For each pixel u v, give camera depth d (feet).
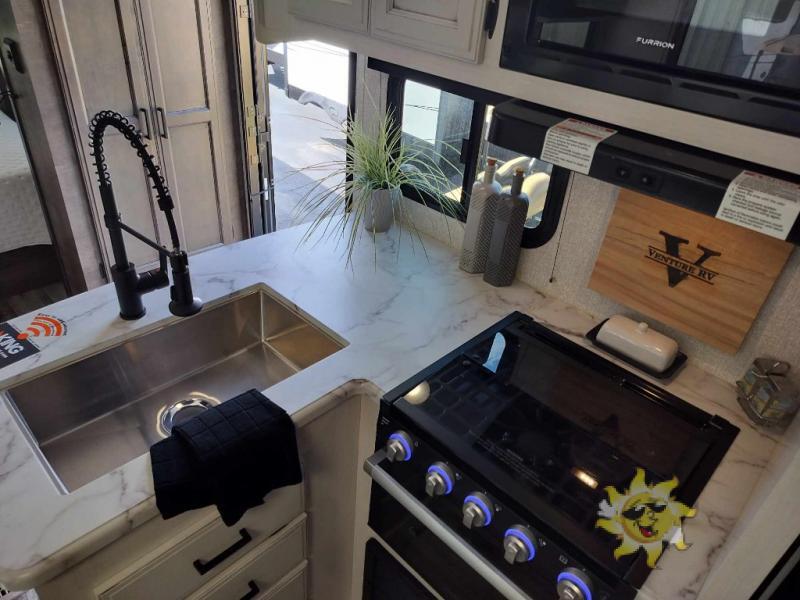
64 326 4.29
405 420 3.71
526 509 3.15
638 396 4.04
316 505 4.36
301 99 19.93
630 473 3.41
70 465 4.14
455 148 5.36
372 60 5.18
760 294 3.81
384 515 4.37
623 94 2.61
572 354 4.41
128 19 7.58
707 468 3.48
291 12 4.09
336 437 4.18
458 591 4.02
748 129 2.33
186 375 4.92
